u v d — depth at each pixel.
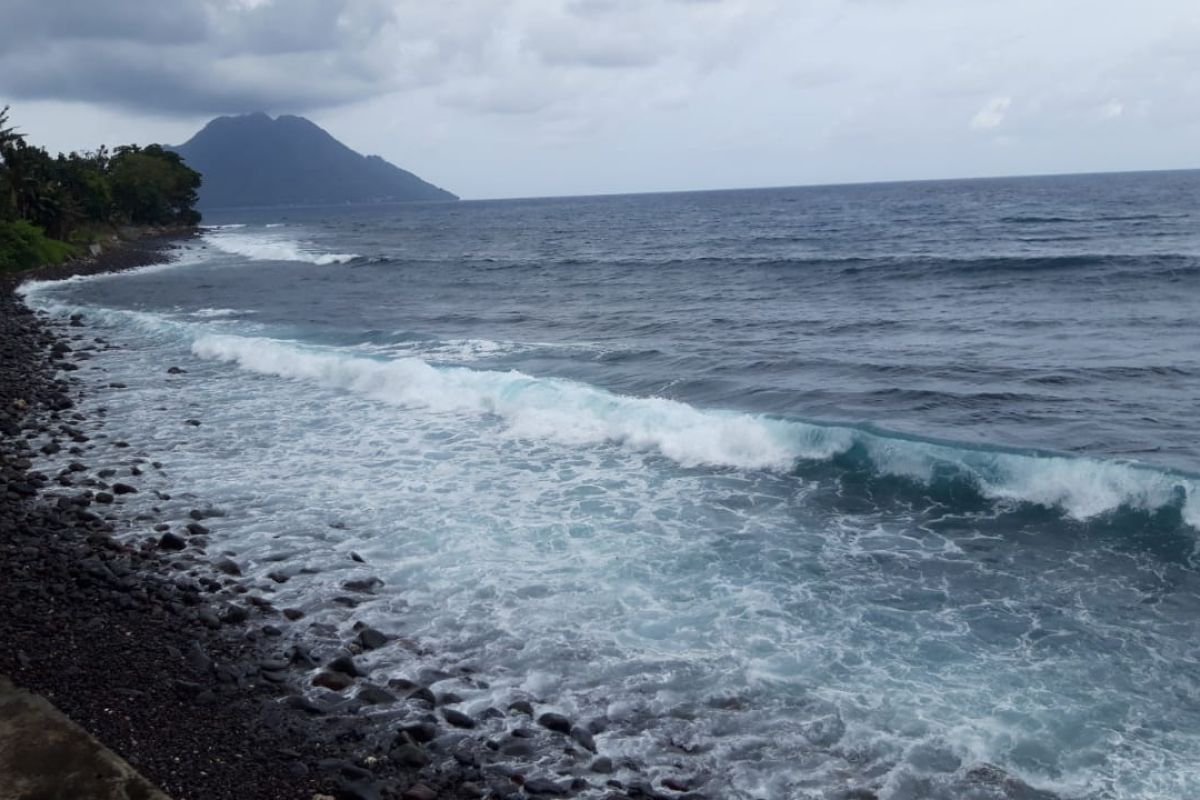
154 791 5.24
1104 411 15.40
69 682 6.91
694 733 6.59
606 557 9.84
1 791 5.22
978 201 118.94
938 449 11.91
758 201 173.50
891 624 8.30
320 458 13.60
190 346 23.55
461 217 169.62
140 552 9.80
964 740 6.48
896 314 27.14
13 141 62.34
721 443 13.42
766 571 9.46
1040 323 24.34
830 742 6.48
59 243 59.44
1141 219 69.50
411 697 6.96
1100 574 9.25
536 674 7.41
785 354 21.38
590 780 5.98
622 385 18.70
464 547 10.14
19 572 9.08
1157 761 6.21
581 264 50.34
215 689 6.97
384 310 31.91
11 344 23.72
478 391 16.53
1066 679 7.30
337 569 9.55
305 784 5.76
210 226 161.62
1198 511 10.10
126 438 14.82
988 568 9.47
